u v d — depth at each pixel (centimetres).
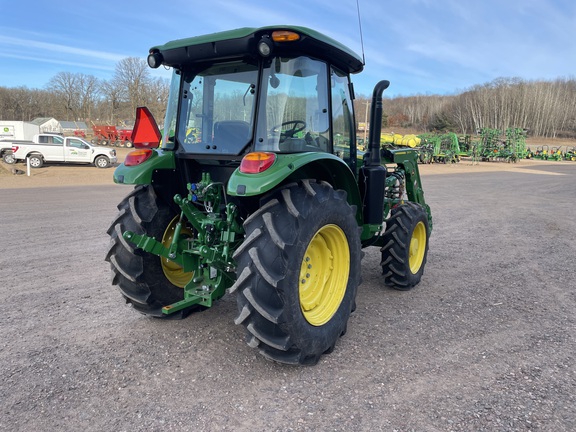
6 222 891
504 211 1129
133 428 251
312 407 273
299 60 335
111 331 379
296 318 302
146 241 347
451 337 375
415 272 508
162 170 375
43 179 1897
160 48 354
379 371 317
